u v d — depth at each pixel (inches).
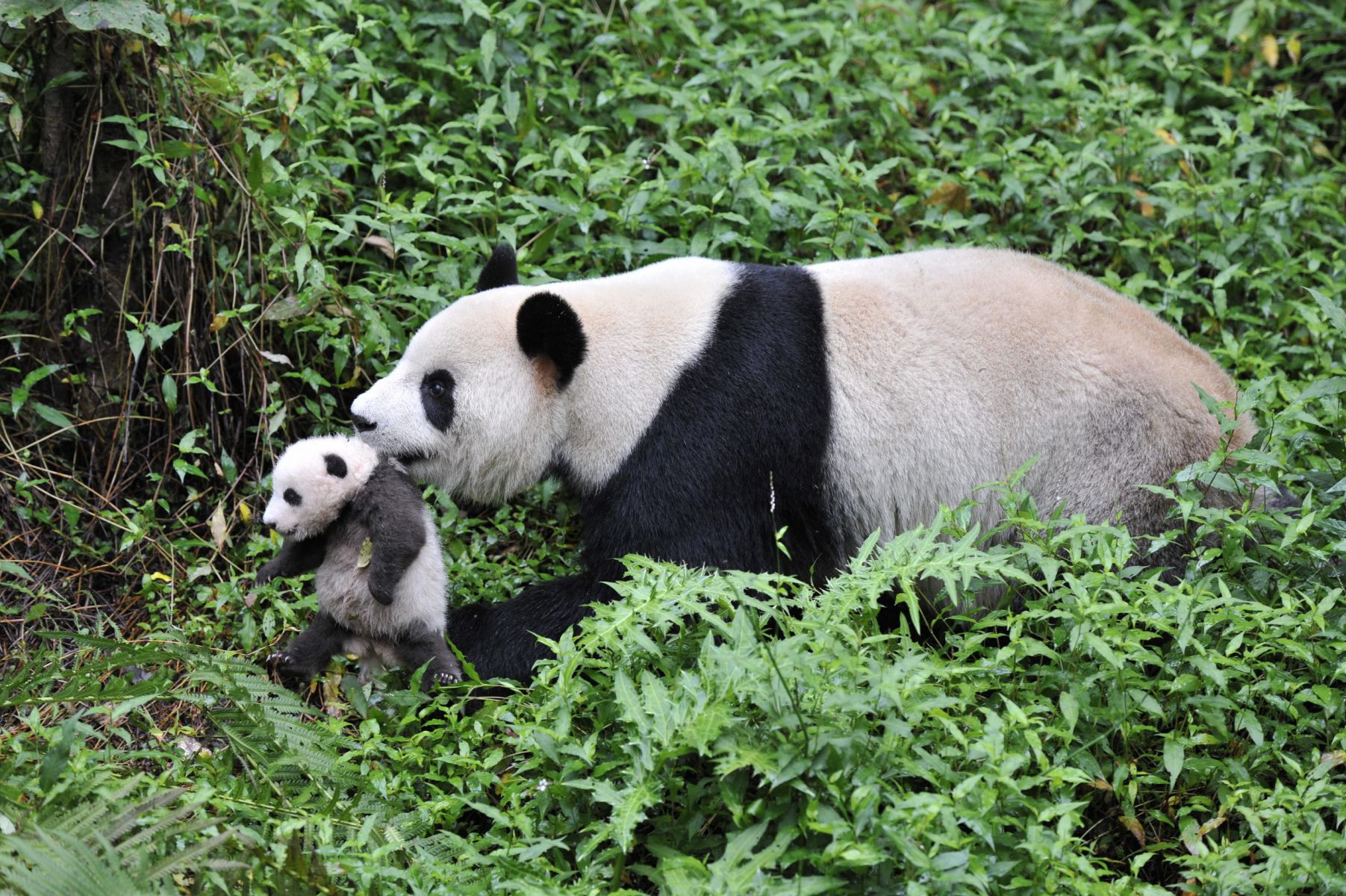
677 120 451.8
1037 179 451.8
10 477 369.4
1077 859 233.5
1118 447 322.3
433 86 455.2
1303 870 240.1
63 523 370.3
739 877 217.3
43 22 378.9
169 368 392.8
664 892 230.8
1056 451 325.4
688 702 239.8
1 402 374.3
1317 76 558.6
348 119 416.8
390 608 306.2
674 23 491.8
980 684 263.7
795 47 507.5
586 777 258.8
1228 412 331.6
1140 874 280.4
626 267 416.2
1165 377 327.9
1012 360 327.0
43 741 271.3
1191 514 294.4
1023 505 298.8
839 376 323.6
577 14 481.1
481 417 325.4
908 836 221.9
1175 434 323.3
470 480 337.4
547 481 354.6
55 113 388.5
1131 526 318.7
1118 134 481.7
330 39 420.8
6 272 398.9
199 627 332.8
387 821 259.1
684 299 328.8
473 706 320.8
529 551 380.5
